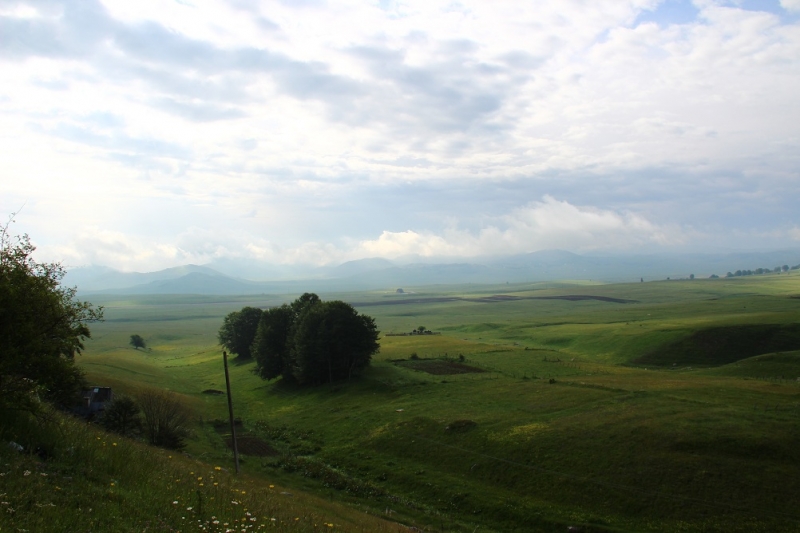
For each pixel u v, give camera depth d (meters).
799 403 64.94
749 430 52.06
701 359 126.19
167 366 154.00
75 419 30.27
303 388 107.69
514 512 44.81
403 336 176.88
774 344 128.62
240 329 152.75
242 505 22.27
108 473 21.47
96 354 153.25
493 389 86.12
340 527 27.89
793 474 44.09
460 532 41.38
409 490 52.25
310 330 108.69
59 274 26.22
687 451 49.72
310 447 68.31
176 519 17.64
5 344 22.00
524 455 55.03
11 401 22.02
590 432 57.38
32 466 18.98
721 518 40.00
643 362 128.25
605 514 43.22
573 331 176.62
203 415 86.50
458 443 61.34
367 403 86.38
